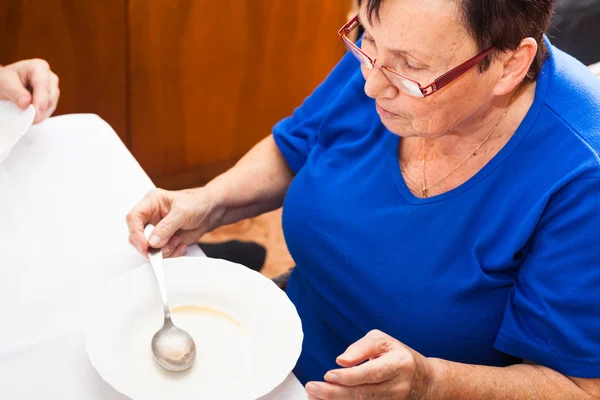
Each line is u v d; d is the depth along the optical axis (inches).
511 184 37.7
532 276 36.9
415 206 39.8
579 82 38.9
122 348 34.1
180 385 33.0
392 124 36.7
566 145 36.5
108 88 87.5
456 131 38.5
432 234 39.2
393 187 41.3
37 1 78.0
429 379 34.2
